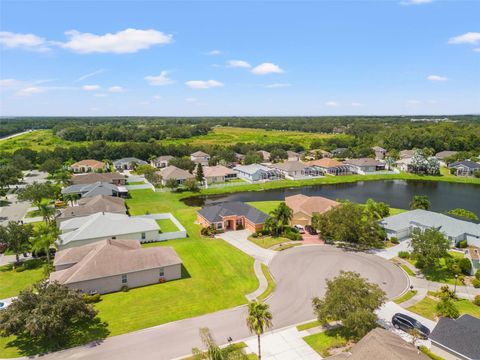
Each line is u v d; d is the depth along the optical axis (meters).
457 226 60.00
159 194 99.94
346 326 31.81
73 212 68.44
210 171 118.38
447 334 30.25
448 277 46.38
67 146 186.75
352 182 123.12
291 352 31.36
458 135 192.38
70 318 32.81
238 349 29.27
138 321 36.69
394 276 46.88
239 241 61.03
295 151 186.50
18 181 114.81
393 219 64.88
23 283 45.41
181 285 45.00
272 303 40.44
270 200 95.50
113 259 44.38
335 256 53.81
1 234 49.56
